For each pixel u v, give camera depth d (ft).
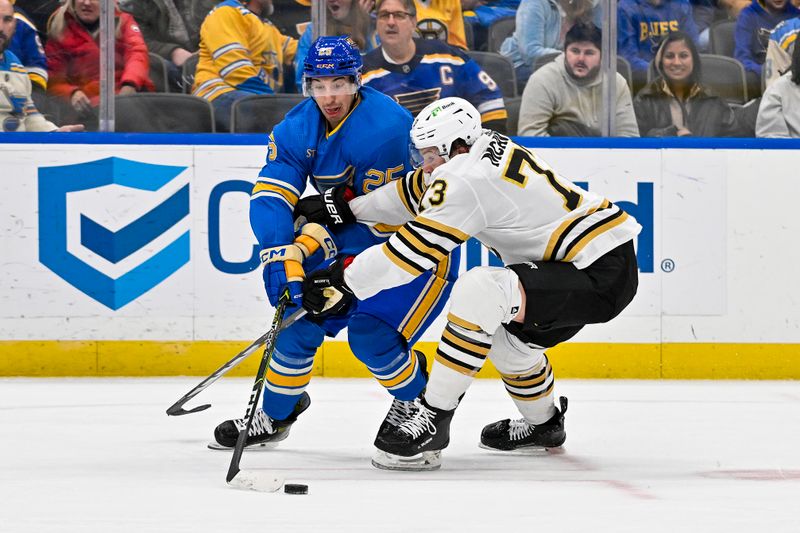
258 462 25.62
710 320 43.04
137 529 17.97
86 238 42.45
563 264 24.61
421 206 24.29
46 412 33.81
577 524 18.58
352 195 26.50
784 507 20.24
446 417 24.61
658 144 42.91
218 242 42.60
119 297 42.50
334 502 20.36
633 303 42.98
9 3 42.91
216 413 33.81
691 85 44.14
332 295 24.39
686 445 28.55
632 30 43.86
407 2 43.29
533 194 24.26
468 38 43.78
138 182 42.50
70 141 42.42
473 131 24.40
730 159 42.98
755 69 44.21
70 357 42.50
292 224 26.27
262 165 42.68
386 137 26.32
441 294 26.35
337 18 43.55
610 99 44.06
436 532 17.88
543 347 25.85
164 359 42.68
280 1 43.65
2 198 42.29
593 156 43.09
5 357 42.42
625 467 25.23
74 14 43.14
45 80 43.27
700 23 43.93
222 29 43.57
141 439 28.94
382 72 43.70
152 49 43.57
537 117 44.11
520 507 20.07
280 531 17.88
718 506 20.33
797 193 43.14
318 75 25.44
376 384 41.01
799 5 43.98
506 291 23.99
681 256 42.96
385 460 24.56
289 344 26.66
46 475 23.48
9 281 42.34
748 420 32.99
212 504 20.08
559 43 43.80
